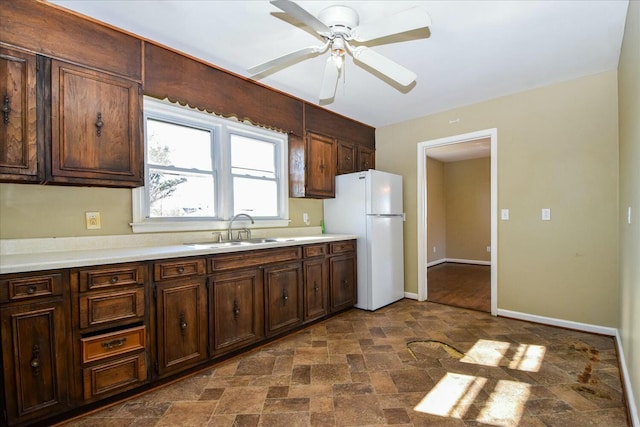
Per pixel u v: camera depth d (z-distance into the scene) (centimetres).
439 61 246
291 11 146
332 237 316
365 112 367
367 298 342
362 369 212
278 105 300
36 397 148
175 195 256
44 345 150
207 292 212
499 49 229
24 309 145
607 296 267
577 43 221
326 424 157
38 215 189
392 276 371
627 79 197
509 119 316
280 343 258
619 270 252
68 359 157
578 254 280
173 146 255
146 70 209
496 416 161
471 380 197
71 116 177
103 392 167
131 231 225
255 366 218
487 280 493
